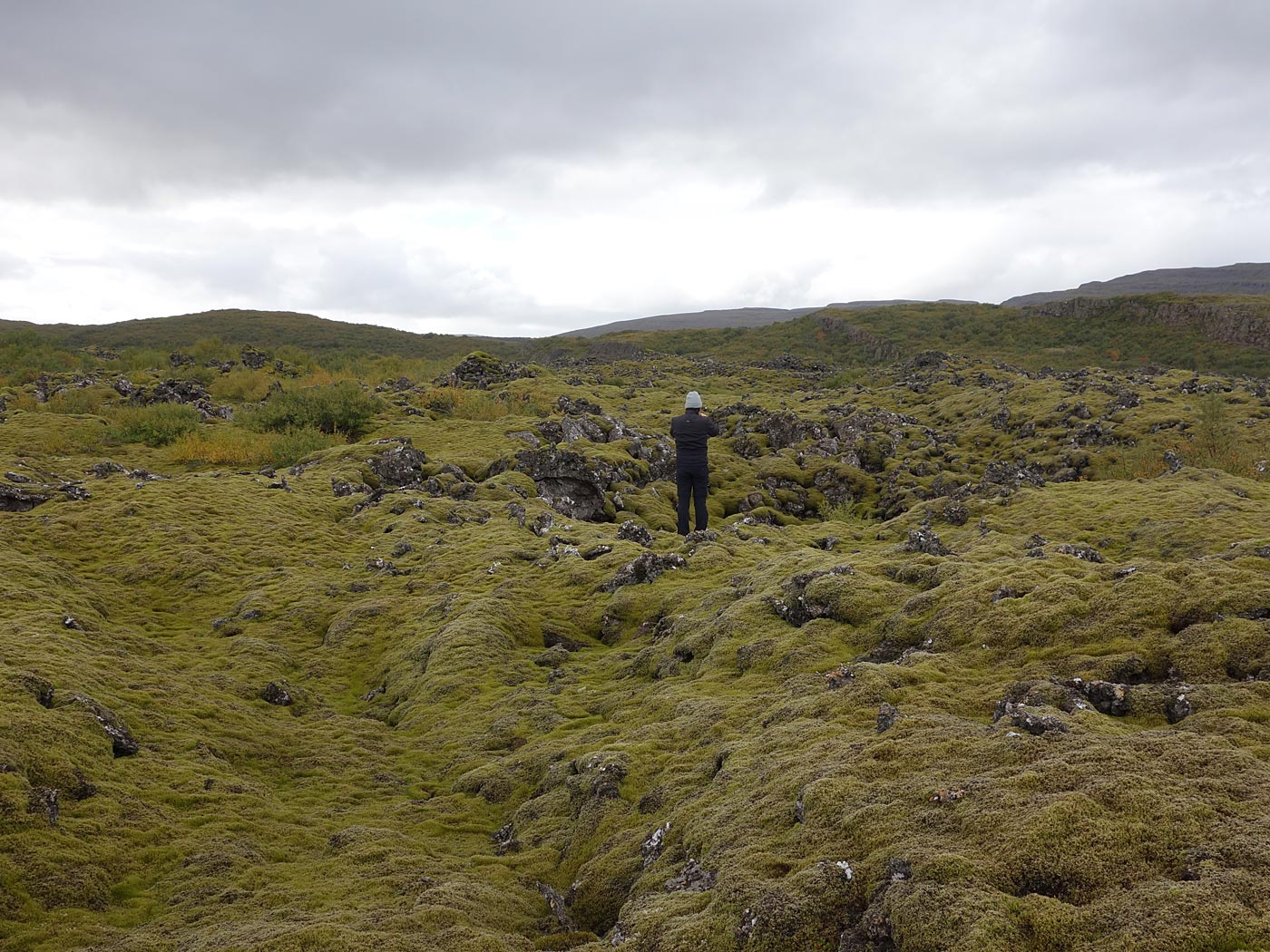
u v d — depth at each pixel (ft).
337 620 75.36
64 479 130.52
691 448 105.19
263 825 37.32
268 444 165.48
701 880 26.21
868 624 48.52
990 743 28.12
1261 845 19.75
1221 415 183.83
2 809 31.07
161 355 322.55
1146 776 23.79
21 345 317.01
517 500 129.90
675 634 58.75
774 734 35.32
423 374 297.33
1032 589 44.01
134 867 31.96
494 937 26.12
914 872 21.42
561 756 43.93
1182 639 35.86
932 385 335.06
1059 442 210.59
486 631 65.16
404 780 46.34
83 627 61.87
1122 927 18.28
